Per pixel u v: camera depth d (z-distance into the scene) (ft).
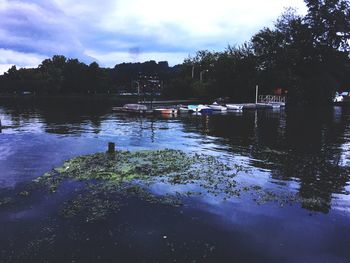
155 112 177.58
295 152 77.20
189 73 394.73
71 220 37.58
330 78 259.80
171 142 87.20
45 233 34.71
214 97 299.38
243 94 285.23
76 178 51.62
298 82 263.29
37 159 64.44
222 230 35.63
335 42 271.69
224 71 289.94
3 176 52.95
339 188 50.65
